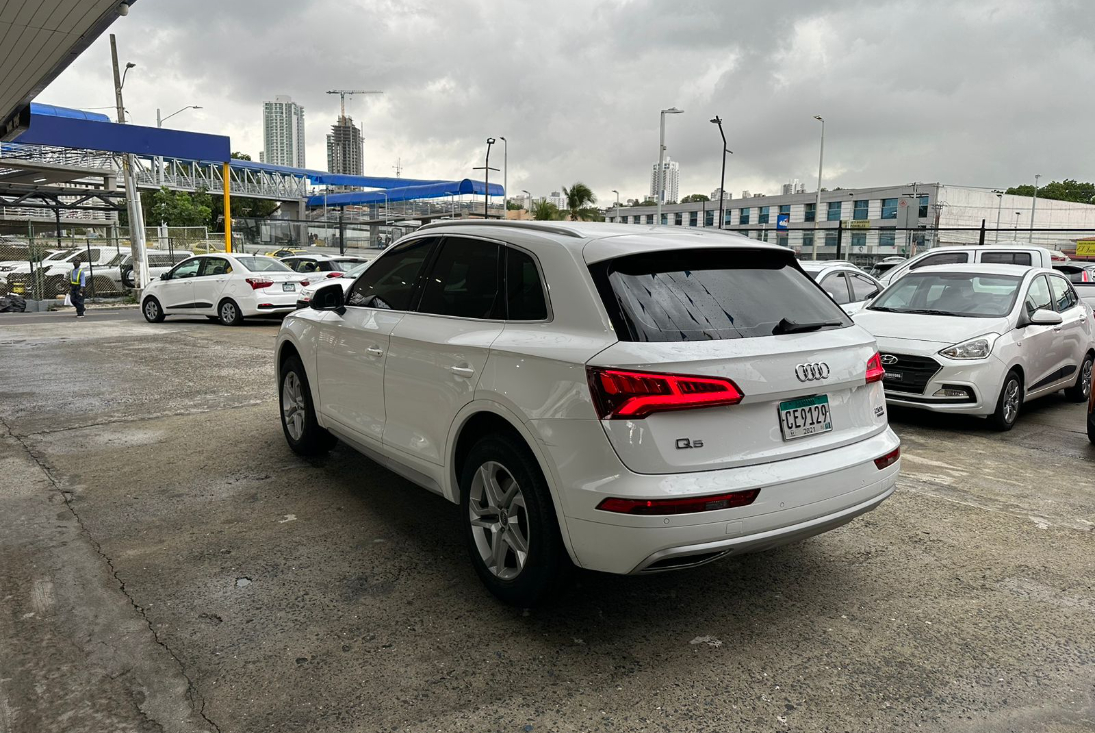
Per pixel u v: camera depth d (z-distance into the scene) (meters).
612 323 2.91
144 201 56.91
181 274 16.23
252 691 2.69
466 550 3.97
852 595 3.52
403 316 4.09
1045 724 2.56
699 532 2.76
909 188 58.84
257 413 7.03
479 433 3.54
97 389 8.19
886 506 4.79
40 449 5.77
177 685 2.72
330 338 4.73
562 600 3.43
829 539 4.22
